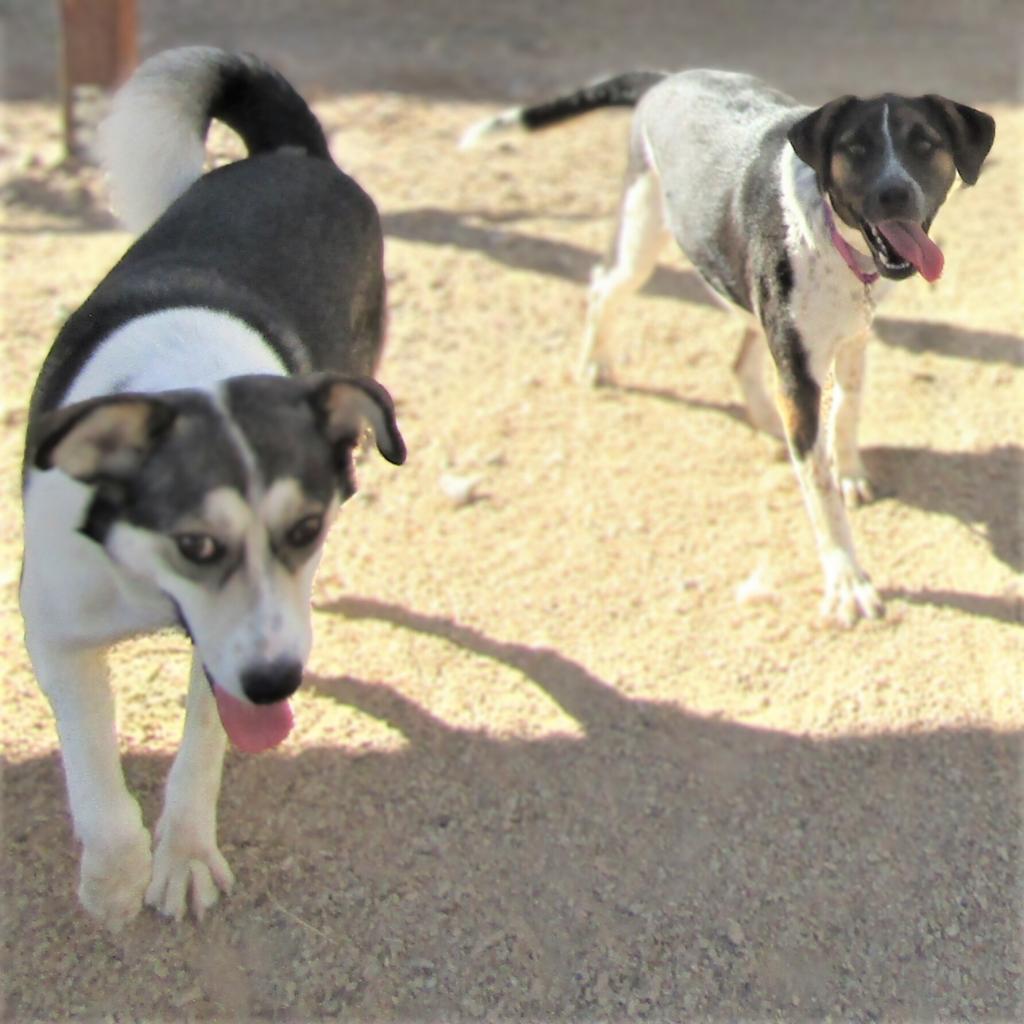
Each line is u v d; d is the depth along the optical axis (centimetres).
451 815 213
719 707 228
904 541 254
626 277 270
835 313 234
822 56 441
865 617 240
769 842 213
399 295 301
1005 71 427
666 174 256
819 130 226
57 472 183
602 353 280
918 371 285
